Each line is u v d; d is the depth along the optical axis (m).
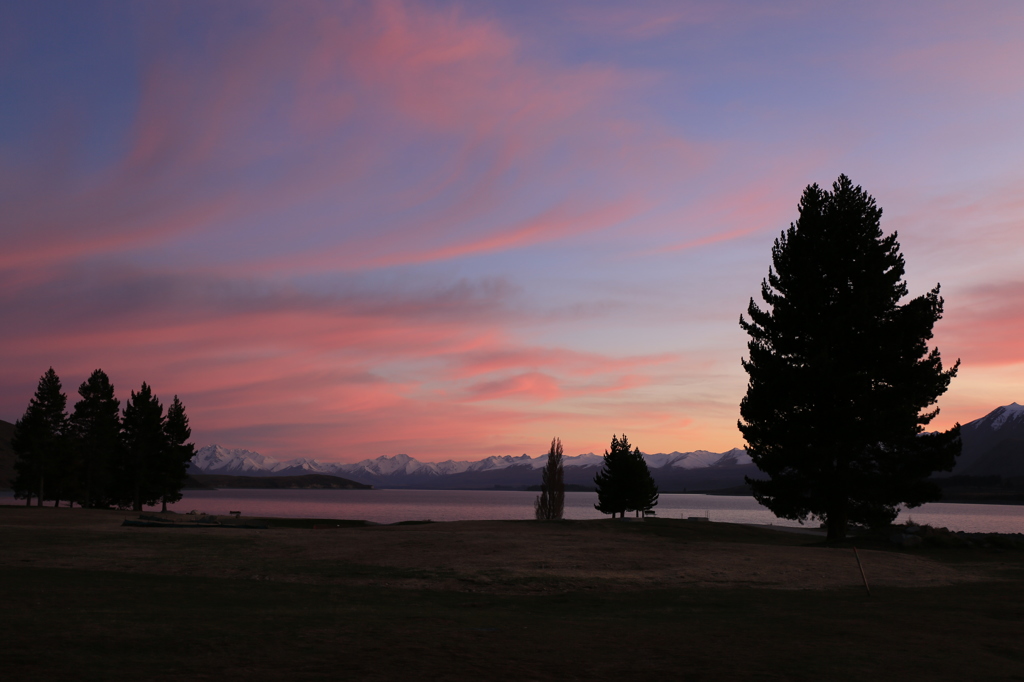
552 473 85.56
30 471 87.81
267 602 17.72
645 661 11.24
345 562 27.25
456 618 15.76
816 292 42.69
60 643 11.45
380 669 10.16
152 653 10.95
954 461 39.41
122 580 21.34
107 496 94.75
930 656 12.02
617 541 36.72
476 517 132.50
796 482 41.69
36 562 25.98
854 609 17.88
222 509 149.50
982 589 22.31
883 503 40.59
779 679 10.05
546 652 11.90
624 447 84.19
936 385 40.34
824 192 45.19
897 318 41.75
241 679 9.29
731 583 23.19
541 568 25.91
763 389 42.91
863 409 39.75
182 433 95.12
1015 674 10.70
